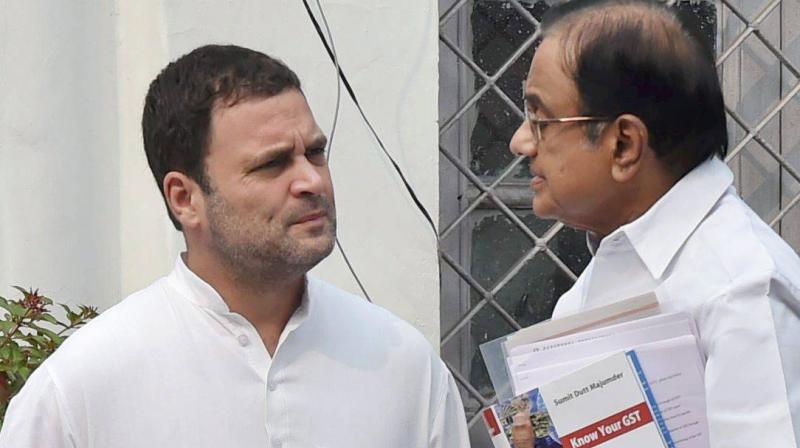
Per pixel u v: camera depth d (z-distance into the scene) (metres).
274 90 5.57
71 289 9.25
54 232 9.20
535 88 5.91
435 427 5.98
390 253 9.27
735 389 5.29
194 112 5.54
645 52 5.64
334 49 9.10
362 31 9.13
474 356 10.10
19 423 5.50
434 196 9.30
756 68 10.52
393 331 6.02
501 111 10.01
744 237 5.58
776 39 10.53
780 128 10.57
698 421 5.53
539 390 5.64
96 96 9.25
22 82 9.10
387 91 9.20
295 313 5.75
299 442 5.61
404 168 9.25
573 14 5.89
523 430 5.69
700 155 5.81
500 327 10.12
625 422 5.55
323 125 9.11
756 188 10.59
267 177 5.48
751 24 10.38
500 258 10.07
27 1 9.06
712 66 5.82
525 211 10.08
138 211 9.28
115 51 9.25
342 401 5.73
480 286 9.95
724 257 5.55
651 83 5.64
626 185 5.84
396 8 9.18
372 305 6.14
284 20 9.03
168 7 8.89
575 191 5.90
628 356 5.52
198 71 5.60
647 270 5.97
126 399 5.50
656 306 5.73
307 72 9.08
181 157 5.61
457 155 9.95
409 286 9.30
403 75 9.22
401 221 9.27
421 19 9.23
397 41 9.20
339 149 9.15
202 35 8.96
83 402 5.48
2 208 9.17
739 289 5.38
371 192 9.21
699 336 5.56
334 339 5.85
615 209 5.95
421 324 9.32
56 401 5.48
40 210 9.18
